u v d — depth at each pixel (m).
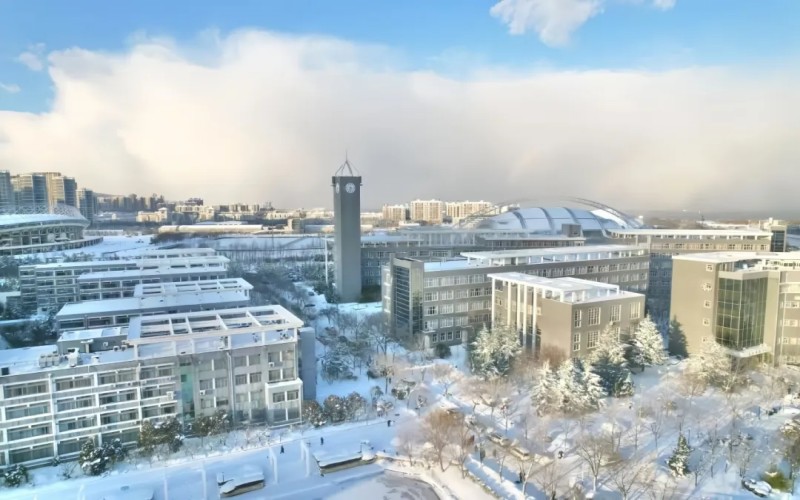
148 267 164.25
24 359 75.94
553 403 85.88
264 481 70.38
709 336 99.50
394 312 130.12
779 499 63.53
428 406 91.94
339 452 76.25
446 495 67.69
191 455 75.75
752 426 80.56
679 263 110.12
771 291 102.31
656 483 67.00
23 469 68.69
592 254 148.50
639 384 97.25
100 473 70.62
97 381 74.75
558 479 68.38
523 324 114.69
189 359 80.06
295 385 85.75
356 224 169.12
